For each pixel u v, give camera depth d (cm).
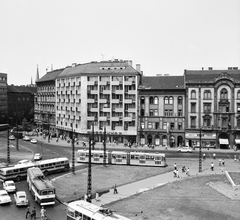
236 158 8094
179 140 10062
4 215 3947
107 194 4834
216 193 4881
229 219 3822
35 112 15262
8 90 17275
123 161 7275
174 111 10025
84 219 3469
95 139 10794
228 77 9506
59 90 12606
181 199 4566
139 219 3769
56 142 10900
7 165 6531
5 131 14625
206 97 9706
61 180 5756
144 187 5250
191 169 6750
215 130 9631
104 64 11256
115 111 10531
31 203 4450
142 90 10250
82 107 10862
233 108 9550
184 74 10519
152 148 9638
